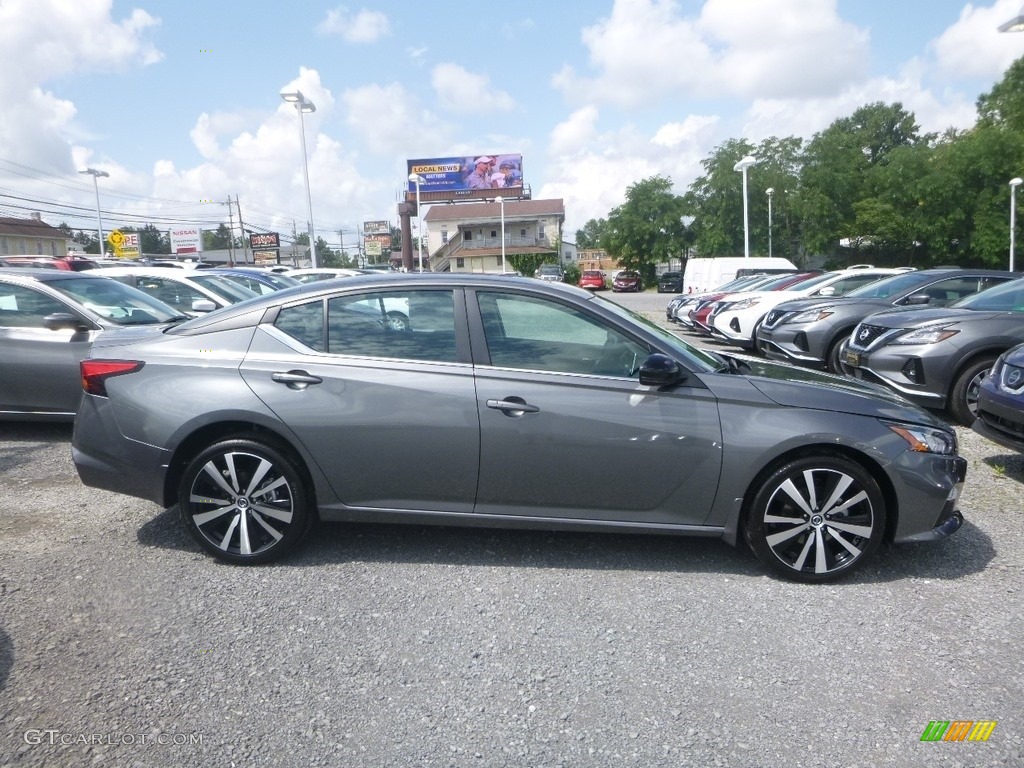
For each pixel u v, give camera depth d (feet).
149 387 13.23
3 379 21.66
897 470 12.62
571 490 12.89
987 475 19.52
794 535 12.78
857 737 8.84
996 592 12.63
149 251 312.09
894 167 148.77
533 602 12.12
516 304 13.34
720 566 13.57
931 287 33.14
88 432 13.53
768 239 170.40
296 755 8.47
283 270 73.05
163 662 10.25
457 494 13.05
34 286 22.54
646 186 184.03
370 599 12.16
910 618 11.71
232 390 12.97
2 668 10.02
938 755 8.55
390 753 8.52
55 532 14.88
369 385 12.88
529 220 232.94
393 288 13.53
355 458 12.94
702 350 14.94
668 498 12.86
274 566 13.34
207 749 8.52
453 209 244.83
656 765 8.36
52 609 11.67
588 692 9.71
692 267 82.69
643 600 12.25
